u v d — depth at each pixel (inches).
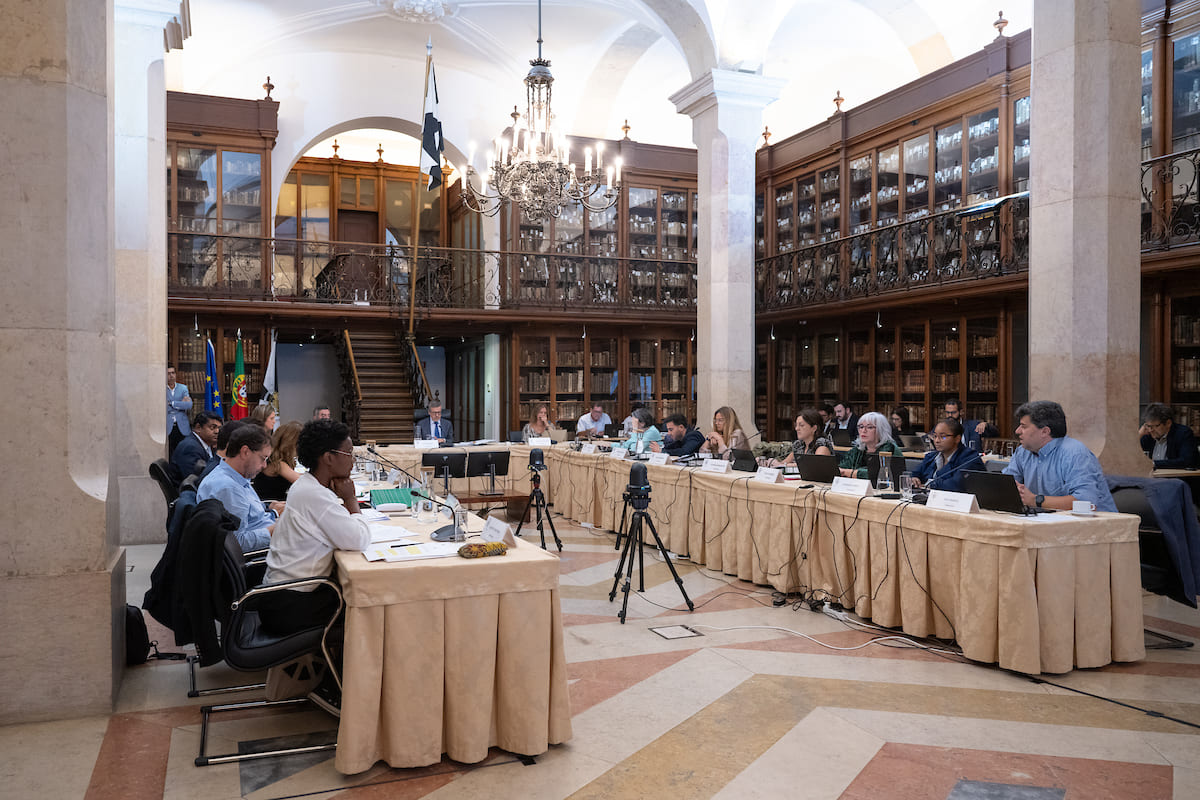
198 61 523.8
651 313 562.6
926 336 443.5
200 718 140.3
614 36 535.5
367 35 552.1
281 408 651.5
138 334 294.2
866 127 485.1
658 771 120.2
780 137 608.1
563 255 563.5
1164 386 325.7
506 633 123.7
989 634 162.4
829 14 486.0
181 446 249.6
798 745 129.0
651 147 588.7
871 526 193.2
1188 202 322.7
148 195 296.0
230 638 122.3
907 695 150.0
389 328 568.4
